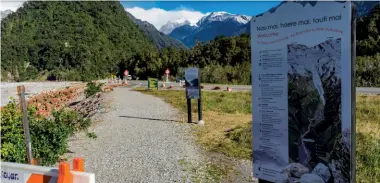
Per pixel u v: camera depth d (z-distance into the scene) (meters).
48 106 17.19
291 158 3.62
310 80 3.39
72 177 3.43
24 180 3.81
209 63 66.69
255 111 3.89
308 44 3.37
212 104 20.33
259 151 3.90
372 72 35.78
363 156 7.91
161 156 8.89
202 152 9.23
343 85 3.17
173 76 70.44
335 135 3.27
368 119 13.51
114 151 9.55
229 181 6.88
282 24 3.55
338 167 3.27
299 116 3.51
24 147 7.18
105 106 20.91
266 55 3.72
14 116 7.44
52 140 7.97
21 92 5.80
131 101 23.97
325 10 3.22
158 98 26.11
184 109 18.47
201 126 13.09
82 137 11.39
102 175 7.42
